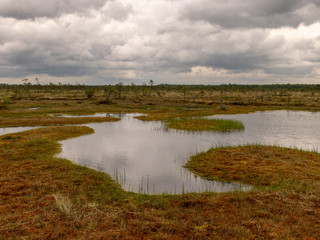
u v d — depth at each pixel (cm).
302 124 4438
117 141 3012
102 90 18050
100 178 1600
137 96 12638
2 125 4041
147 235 845
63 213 987
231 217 986
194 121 4434
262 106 8119
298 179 1489
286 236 827
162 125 4350
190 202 1170
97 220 950
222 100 9912
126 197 1273
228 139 3141
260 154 2159
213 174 1748
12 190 1296
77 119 4775
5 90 17075
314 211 1012
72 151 2489
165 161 2145
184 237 834
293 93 15662
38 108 6650
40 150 2384
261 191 1292
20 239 804
